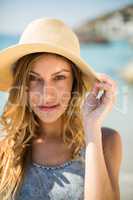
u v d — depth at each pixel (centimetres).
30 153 318
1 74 334
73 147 315
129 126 664
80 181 301
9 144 319
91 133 299
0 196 304
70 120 319
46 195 300
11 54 309
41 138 322
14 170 308
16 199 302
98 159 294
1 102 445
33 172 306
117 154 314
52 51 296
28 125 321
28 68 303
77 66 309
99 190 289
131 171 652
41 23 311
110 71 728
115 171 310
